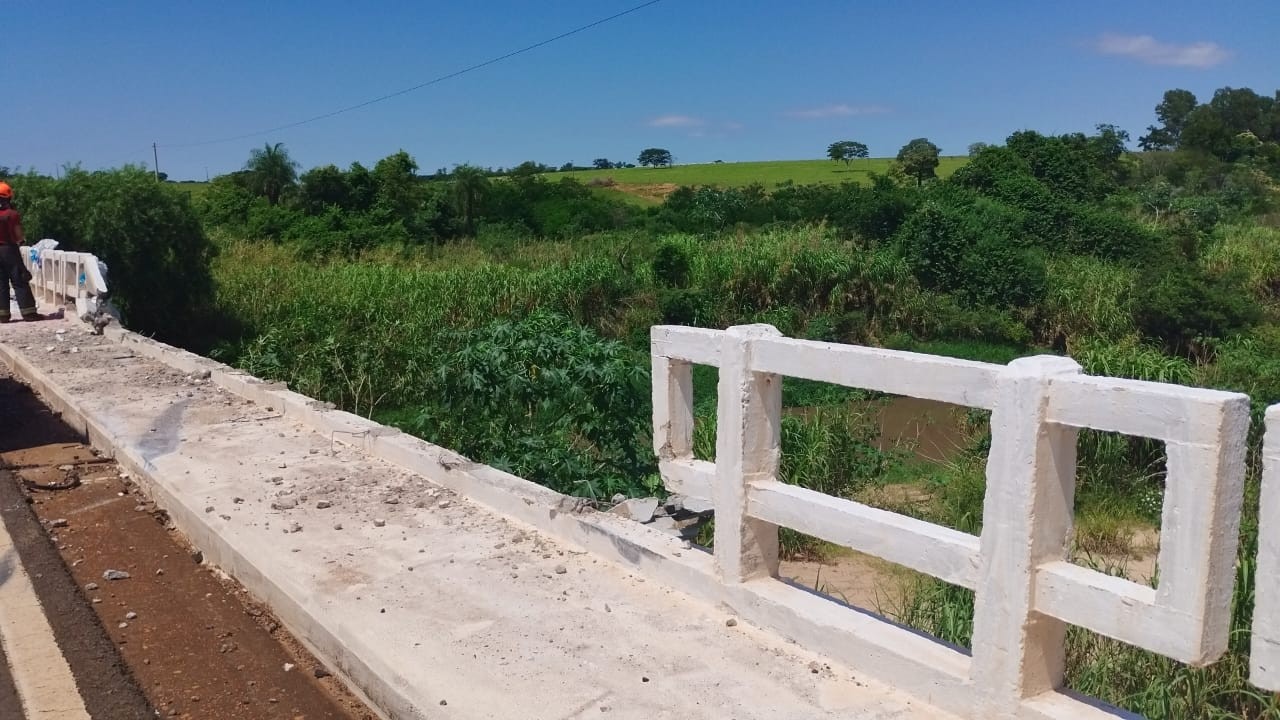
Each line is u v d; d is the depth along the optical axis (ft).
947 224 69.77
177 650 14.15
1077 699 9.97
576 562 15.38
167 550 18.21
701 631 12.77
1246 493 26.53
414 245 101.35
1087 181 101.19
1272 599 8.19
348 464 21.30
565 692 11.27
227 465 21.22
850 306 68.80
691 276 68.74
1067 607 9.42
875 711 10.64
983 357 63.00
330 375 44.24
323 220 103.30
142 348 36.96
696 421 33.04
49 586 16.01
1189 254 78.48
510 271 67.67
